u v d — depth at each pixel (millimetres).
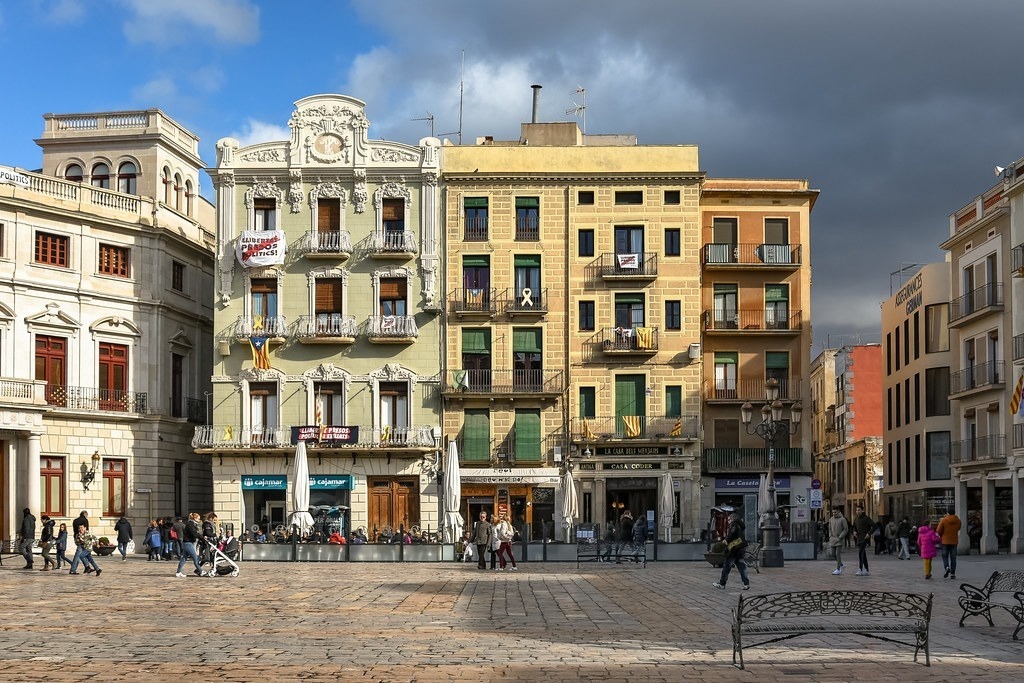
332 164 58312
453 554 44250
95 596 26891
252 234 57438
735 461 58656
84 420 53938
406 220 58469
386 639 17594
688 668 14438
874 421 88562
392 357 57969
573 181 58938
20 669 14383
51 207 53188
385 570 38406
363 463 57031
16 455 50750
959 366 58750
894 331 69938
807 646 16688
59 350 53812
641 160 59406
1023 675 13875
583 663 14883
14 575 36188
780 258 60219
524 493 57500
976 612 18984
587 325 58719
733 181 61156
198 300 61750
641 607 23359
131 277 56656
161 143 61094
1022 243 51094
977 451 54875
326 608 23328
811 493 55188
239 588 29516
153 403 56844
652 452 57812
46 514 52281
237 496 57000
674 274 58844
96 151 60781
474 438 57719
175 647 16609
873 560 45688
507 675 13859
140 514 55750
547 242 58875
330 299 58281
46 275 53188
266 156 58469
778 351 60344
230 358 58125
